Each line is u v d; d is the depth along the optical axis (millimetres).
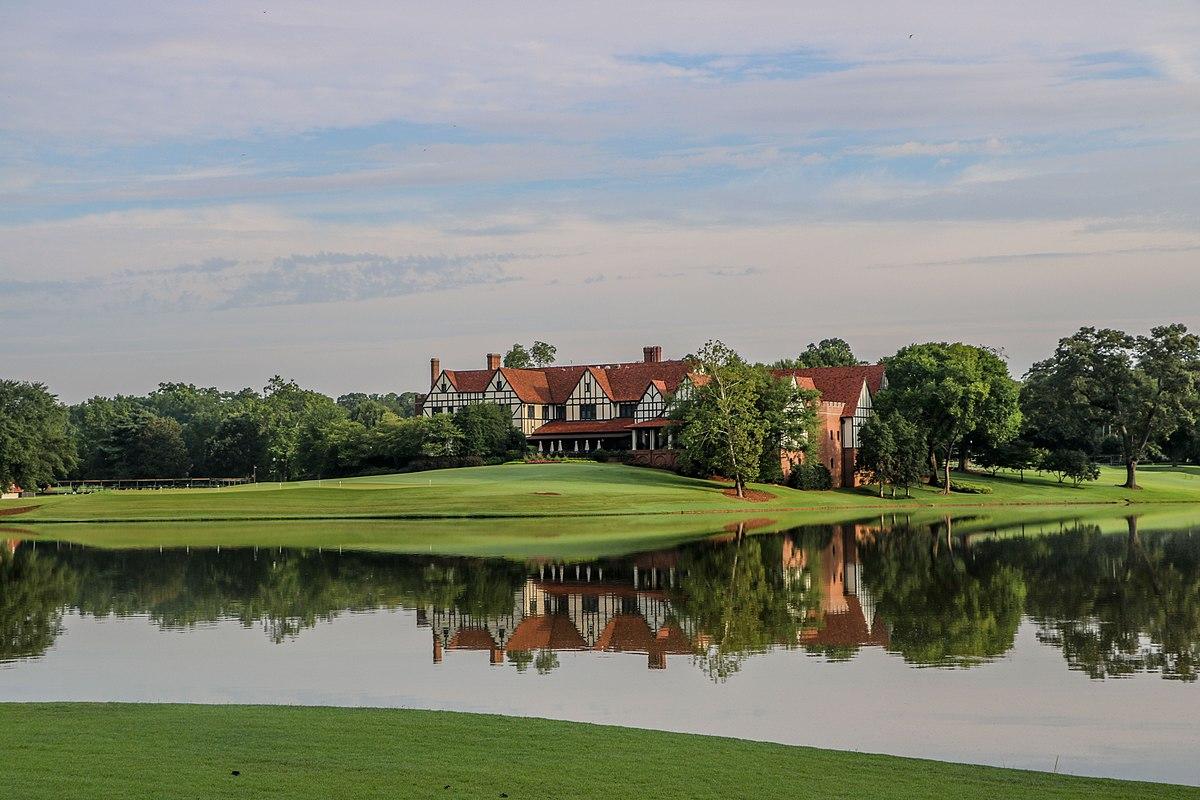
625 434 158375
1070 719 29938
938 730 28781
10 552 75812
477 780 19891
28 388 164000
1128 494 140125
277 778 19688
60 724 23438
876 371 154125
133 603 51469
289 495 114875
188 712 25016
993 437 143625
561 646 40406
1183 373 143500
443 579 58531
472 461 149125
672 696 32469
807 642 40906
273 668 36750
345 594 53531
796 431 128250
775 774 20922
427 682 34500
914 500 130750
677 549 73125
